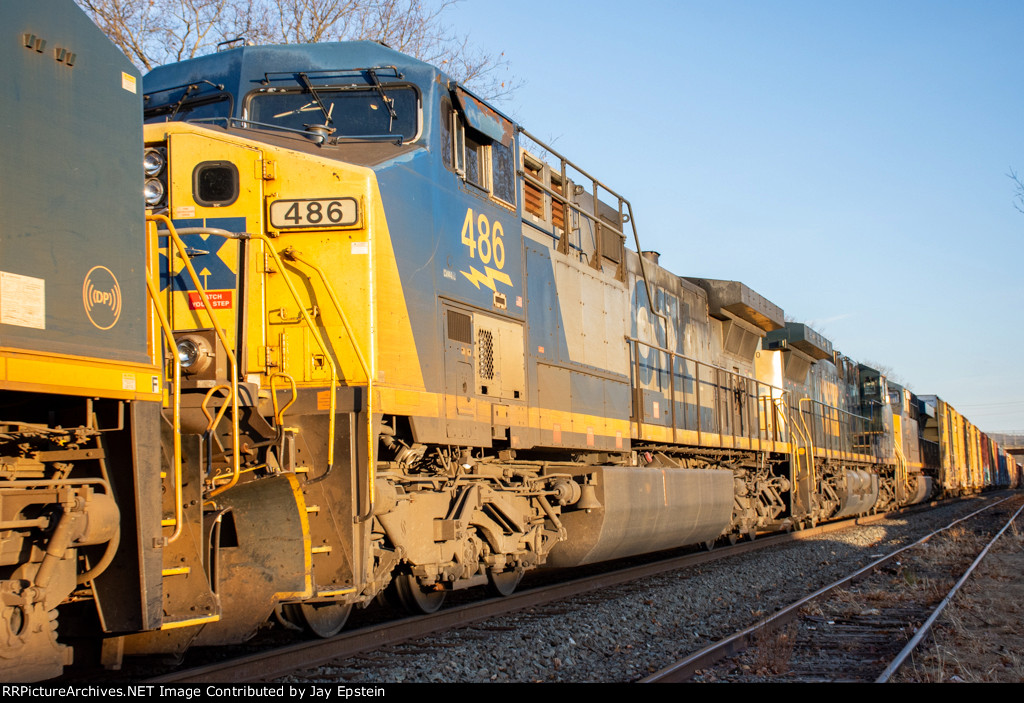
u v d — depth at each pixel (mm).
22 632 3777
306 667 5582
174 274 6312
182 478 4832
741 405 16078
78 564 4164
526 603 8336
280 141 6613
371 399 5953
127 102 4348
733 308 15883
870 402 28359
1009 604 9234
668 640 7180
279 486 5516
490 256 7957
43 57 3859
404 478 6656
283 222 6270
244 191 6363
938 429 40906
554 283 9297
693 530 12062
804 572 11945
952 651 6703
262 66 7156
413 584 7387
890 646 7008
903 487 29531
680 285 14109
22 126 3707
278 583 5422
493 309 7926
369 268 6238
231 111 7078
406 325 6527
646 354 12062
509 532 8180
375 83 7078
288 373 6180
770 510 16281
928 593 10008
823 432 21562
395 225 6535
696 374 14023
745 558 12891
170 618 4539
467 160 7789
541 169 9500
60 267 3797
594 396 10016
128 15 15242
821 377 22547
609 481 9336
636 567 10852
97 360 3904
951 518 25125
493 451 8500
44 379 3609
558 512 9000
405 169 6762
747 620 8133
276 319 6254
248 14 16531
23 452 3955
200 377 5445
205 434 5371
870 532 19141
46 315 3695
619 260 11539
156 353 4953
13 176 3633
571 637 6910
